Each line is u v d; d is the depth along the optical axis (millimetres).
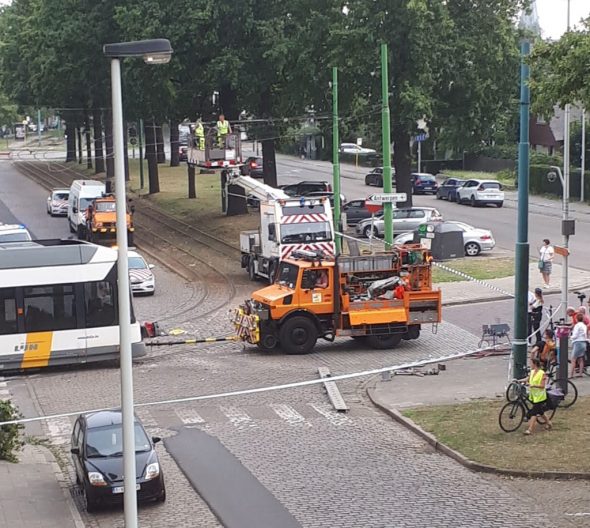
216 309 36312
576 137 71312
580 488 17359
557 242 48531
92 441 17703
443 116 51000
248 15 50750
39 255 28547
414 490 17516
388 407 23484
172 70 51531
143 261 40406
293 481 18250
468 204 65500
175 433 21938
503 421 20953
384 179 36406
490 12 48781
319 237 38531
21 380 27766
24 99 86562
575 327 25703
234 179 43688
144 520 16500
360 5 46469
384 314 29484
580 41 20438
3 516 16906
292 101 50812
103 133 88188
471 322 32875
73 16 61125
